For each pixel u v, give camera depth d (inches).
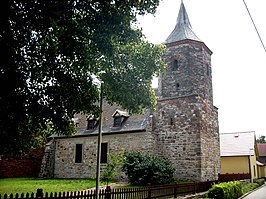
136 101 347.9
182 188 553.9
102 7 281.0
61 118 300.7
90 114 355.6
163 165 738.8
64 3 255.3
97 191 357.7
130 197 402.3
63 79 288.0
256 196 751.7
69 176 1019.3
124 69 340.5
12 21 242.4
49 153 1064.8
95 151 974.4
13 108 257.0
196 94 827.4
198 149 792.3
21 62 262.2
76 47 278.5
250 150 1331.2
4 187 688.4
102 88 343.3
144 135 866.1
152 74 354.0
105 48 293.0
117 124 948.6
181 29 930.7
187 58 867.4
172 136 841.5
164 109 873.5
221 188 547.8
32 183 800.3
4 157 348.8
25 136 311.3
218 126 971.9
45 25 254.8
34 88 277.0
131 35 322.7
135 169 735.1
